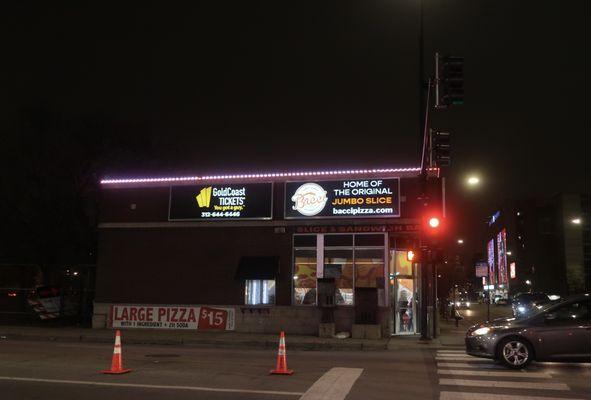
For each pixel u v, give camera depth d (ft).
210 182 84.23
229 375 38.99
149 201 86.07
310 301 78.69
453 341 69.56
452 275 145.07
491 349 43.96
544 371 42.37
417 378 38.58
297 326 78.18
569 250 393.50
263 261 80.07
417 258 70.64
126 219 86.33
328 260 78.95
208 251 82.99
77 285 99.96
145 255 85.05
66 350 55.06
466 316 152.97
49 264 107.96
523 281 471.21
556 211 419.95
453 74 57.11
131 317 83.76
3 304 95.50
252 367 43.19
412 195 77.77
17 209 105.50
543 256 461.37
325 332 73.36
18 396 31.42
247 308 79.87
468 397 31.86
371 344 65.31
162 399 30.66
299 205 80.64
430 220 69.36
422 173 69.36
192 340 69.92
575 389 34.65
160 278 83.97
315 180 80.74
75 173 107.45
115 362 39.96
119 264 85.61
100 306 84.99
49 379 36.94
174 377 38.01
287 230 80.79
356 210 78.89
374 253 77.77
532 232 472.03
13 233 107.04
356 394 32.30
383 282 77.00
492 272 597.93
